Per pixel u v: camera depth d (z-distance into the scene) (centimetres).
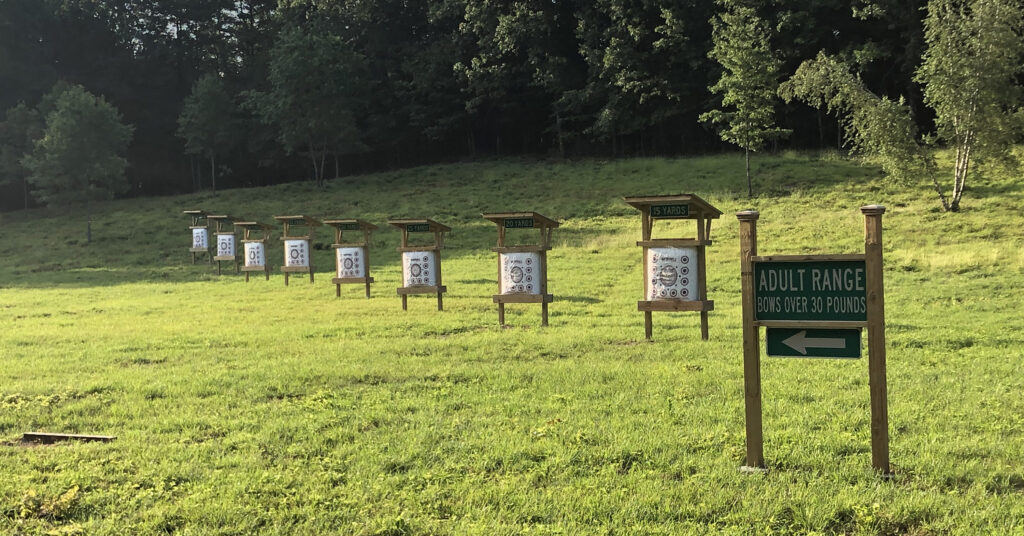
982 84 2683
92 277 2989
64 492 596
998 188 3097
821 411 788
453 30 5622
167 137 6094
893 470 610
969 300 1700
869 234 567
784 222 2966
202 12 6122
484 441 704
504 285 1508
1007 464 622
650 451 667
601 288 2128
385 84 5772
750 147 3578
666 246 1288
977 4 2691
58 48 5888
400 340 1327
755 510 535
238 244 3625
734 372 991
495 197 4122
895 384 907
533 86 5325
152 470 643
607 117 4706
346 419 798
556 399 866
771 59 3591
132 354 1241
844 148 4394
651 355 1143
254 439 730
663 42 4447
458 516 544
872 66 4325
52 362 1184
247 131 5672
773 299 603
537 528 513
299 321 1633
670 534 503
